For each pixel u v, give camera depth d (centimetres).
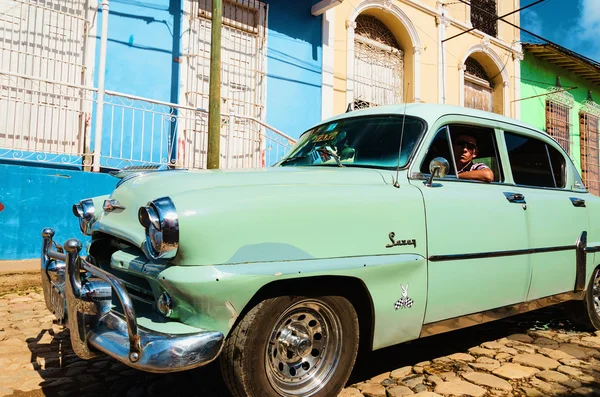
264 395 218
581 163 1633
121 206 260
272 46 873
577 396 275
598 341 387
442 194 294
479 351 353
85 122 666
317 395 236
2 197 548
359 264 241
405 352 350
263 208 220
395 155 300
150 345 188
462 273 293
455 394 273
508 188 349
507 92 1377
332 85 962
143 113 670
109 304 220
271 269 212
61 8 666
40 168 572
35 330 385
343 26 988
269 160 860
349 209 247
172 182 238
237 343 212
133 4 716
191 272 199
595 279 414
